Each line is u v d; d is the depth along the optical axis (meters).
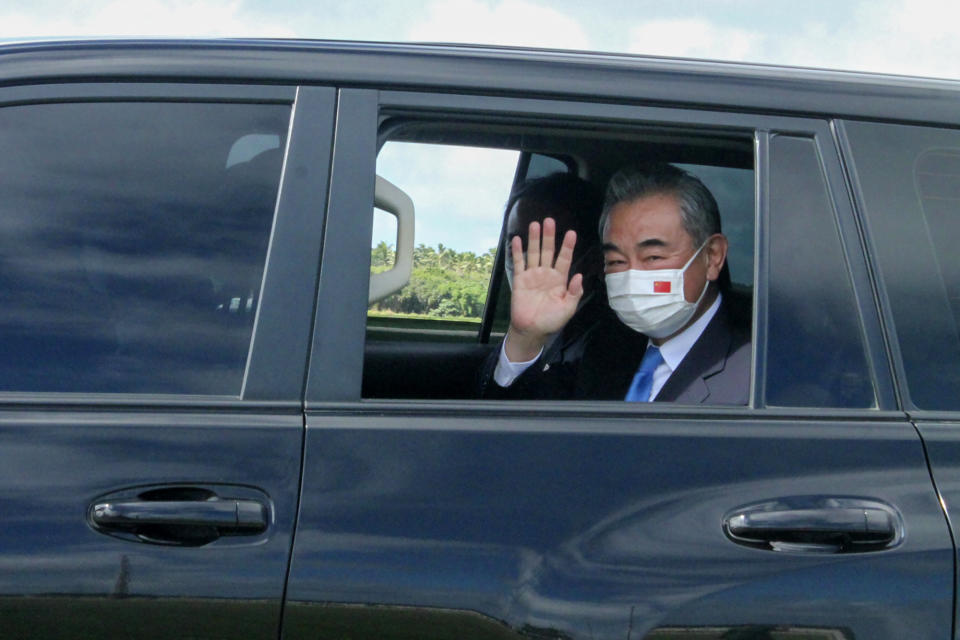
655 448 6.16
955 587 6.10
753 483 6.13
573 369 8.38
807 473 6.19
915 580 6.07
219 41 6.60
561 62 6.69
